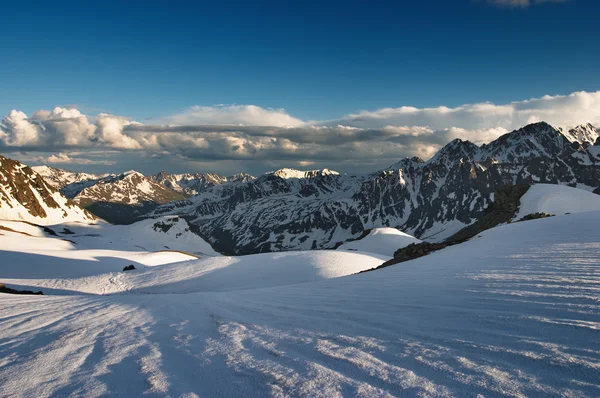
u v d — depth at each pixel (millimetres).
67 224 182250
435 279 8227
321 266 40219
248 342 4895
